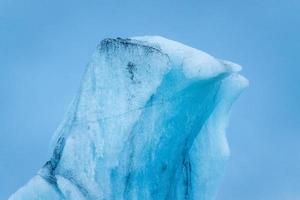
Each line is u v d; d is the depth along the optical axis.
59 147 40.78
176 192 44.66
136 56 40.44
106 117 39.84
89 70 41.06
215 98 45.47
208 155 45.72
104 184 39.16
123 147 39.62
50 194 37.78
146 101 39.94
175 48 42.06
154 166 41.97
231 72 44.16
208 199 45.34
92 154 39.34
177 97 41.62
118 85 40.28
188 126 43.59
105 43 40.97
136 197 40.69
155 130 41.19
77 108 40.44
